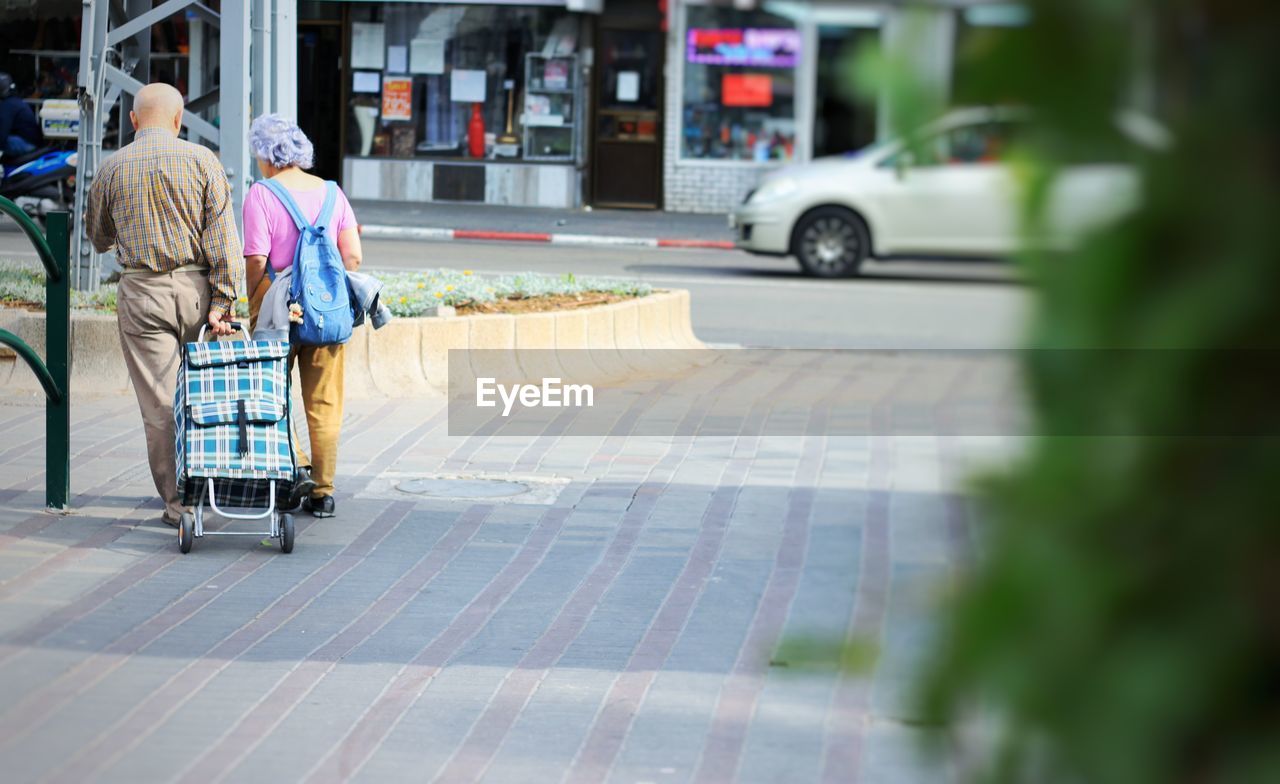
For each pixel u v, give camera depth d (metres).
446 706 8.20
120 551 10.97
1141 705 1.66
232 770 7.29
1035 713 1.72
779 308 25.33
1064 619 1.70
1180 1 1.57
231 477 10.99
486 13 42.50
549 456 14.52
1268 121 1.56
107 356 16.73
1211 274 1.59
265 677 8.59
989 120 1.62
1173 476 1.65
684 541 11.58
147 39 21.42
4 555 10.73
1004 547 1.74
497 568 10.90
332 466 12.17
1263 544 1.62
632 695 8.36
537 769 7.36
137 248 11.31
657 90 43.12
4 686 8.29
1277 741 1.63
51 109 37.78
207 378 11.11
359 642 9.24
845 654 1.96
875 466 14.09
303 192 11.84
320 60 43.22
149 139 11.35
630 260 32.81
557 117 42.81
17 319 16.61
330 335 11.59
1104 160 1.60
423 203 42.59
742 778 7.20
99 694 8.23
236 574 10.55
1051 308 1.65
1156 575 1.67
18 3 39.56
